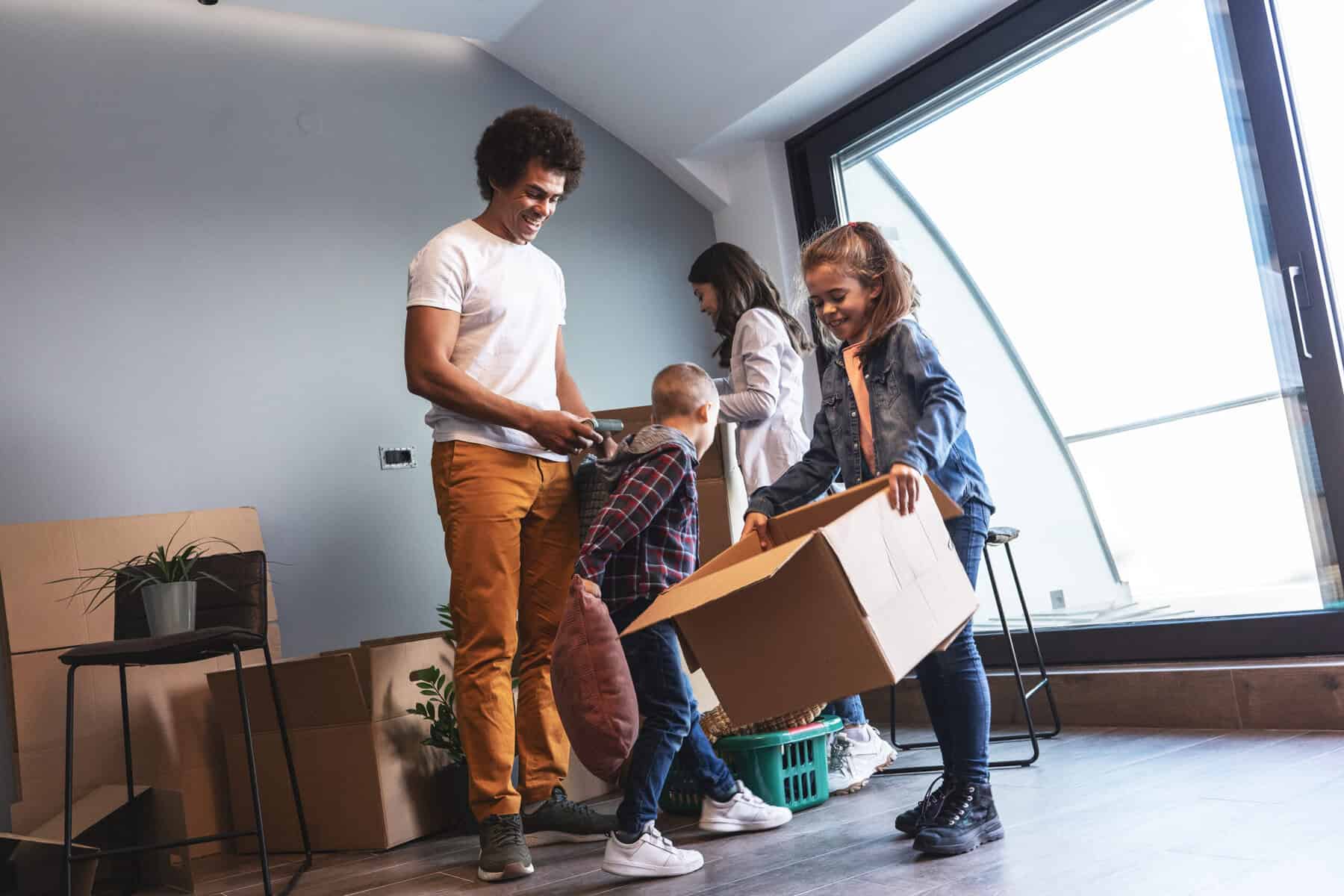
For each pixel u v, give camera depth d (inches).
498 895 77.0
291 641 129.1
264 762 108.7
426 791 105.0
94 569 114.7
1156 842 68.1
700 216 175.2
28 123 123.3
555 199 91.4
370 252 144.3
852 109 155.0
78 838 91.3
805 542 56.8
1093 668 121.9
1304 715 100.0
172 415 126.3
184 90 133.9
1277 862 60.6
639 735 78.4
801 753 94.6
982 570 151.6
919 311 166.9
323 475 135.3
